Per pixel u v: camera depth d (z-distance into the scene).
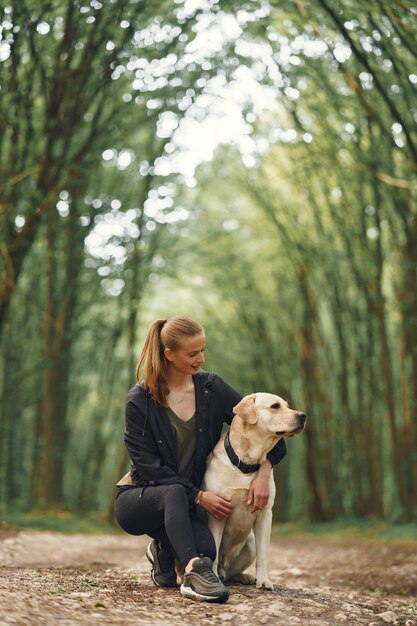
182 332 3.39
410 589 4.72
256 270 14.11
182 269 14.17
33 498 12.67
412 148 7.29
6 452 13.46
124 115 9.27
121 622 2.61
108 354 13.13
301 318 13.36
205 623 2.76
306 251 11.89
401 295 10.01
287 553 7.86
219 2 7.74
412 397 9.98
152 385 3.45
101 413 13.21
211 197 14.32
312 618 3.01
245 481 3.43
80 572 4.34
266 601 3.21
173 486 3.34
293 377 14.17
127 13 7.58
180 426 3.49
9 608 2.53
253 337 14.52
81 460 16.80
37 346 12.60
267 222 13.02
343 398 12.06
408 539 8.84
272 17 8.04
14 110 8.19
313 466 13.20
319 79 8.98
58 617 2.56
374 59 7.31
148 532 3.49
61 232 11.40
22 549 6.20
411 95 7.18
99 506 18.61
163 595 3.32
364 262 10.69
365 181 9.55
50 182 8.69
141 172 11.44
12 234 8.55
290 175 11.49
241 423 3.45
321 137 10.02
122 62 8.16
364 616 3.21
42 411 12.51
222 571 3.62
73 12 7.43
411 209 9.45
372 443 11.78
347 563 6.50
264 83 9.38
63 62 7.99
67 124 8.51
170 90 8.98
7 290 8.42
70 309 11.68
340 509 12.97
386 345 10.66
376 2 6.06
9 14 7.12
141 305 13.67
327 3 6.69
